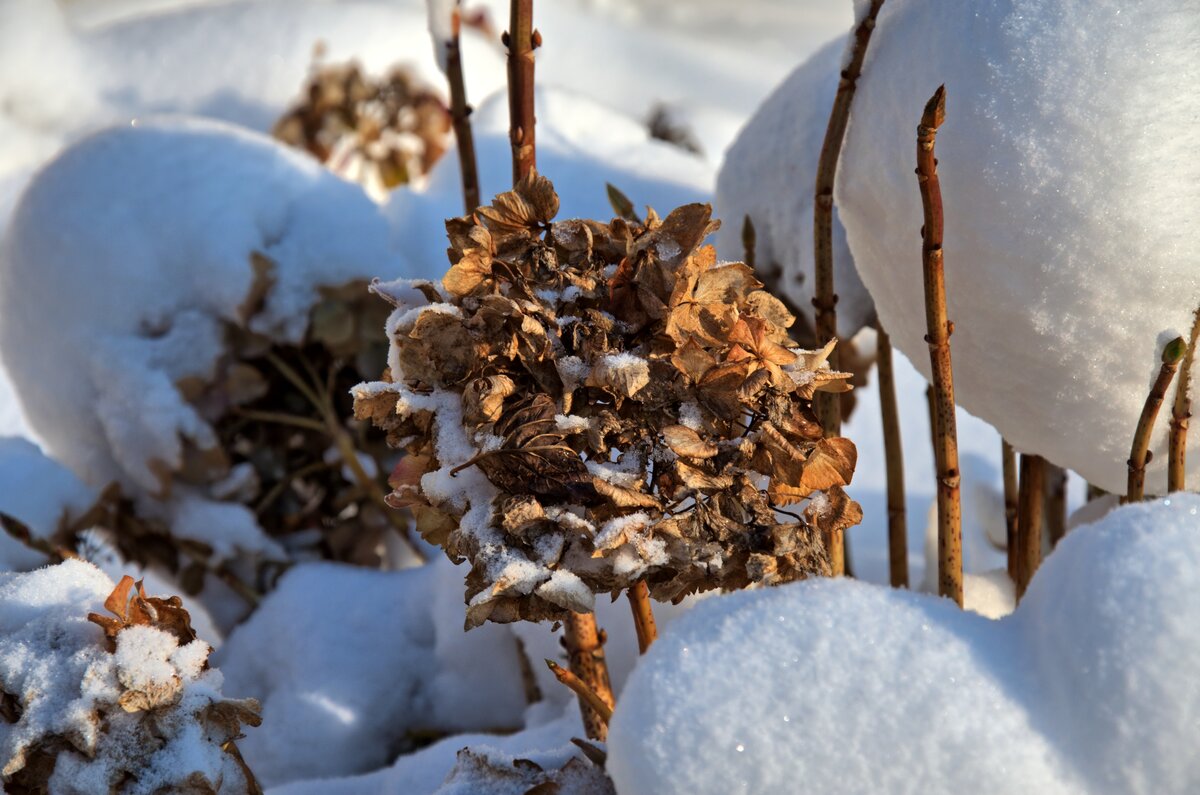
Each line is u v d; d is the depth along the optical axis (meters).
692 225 0.86
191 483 1.22
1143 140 0.89
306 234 1.20
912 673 0.81
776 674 0.81
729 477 0.85
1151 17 0.89
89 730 0.86
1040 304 0.91
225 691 1.12
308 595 1.14
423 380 0.87
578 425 0.84
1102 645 0.80
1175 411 0.90
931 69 0.92
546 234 0.88
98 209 1.20
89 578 0.90
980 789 0.79
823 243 0.97
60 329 1.19
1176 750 0.79
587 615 0.95
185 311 1.18
